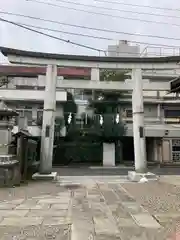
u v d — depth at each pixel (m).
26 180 11.45
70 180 12.07
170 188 9.78
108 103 25.16
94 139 25.23
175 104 26.20
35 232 4.61
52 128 12.41
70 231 4.68
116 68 13.44
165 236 4.48
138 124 12.85
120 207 6.64
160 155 25.67
